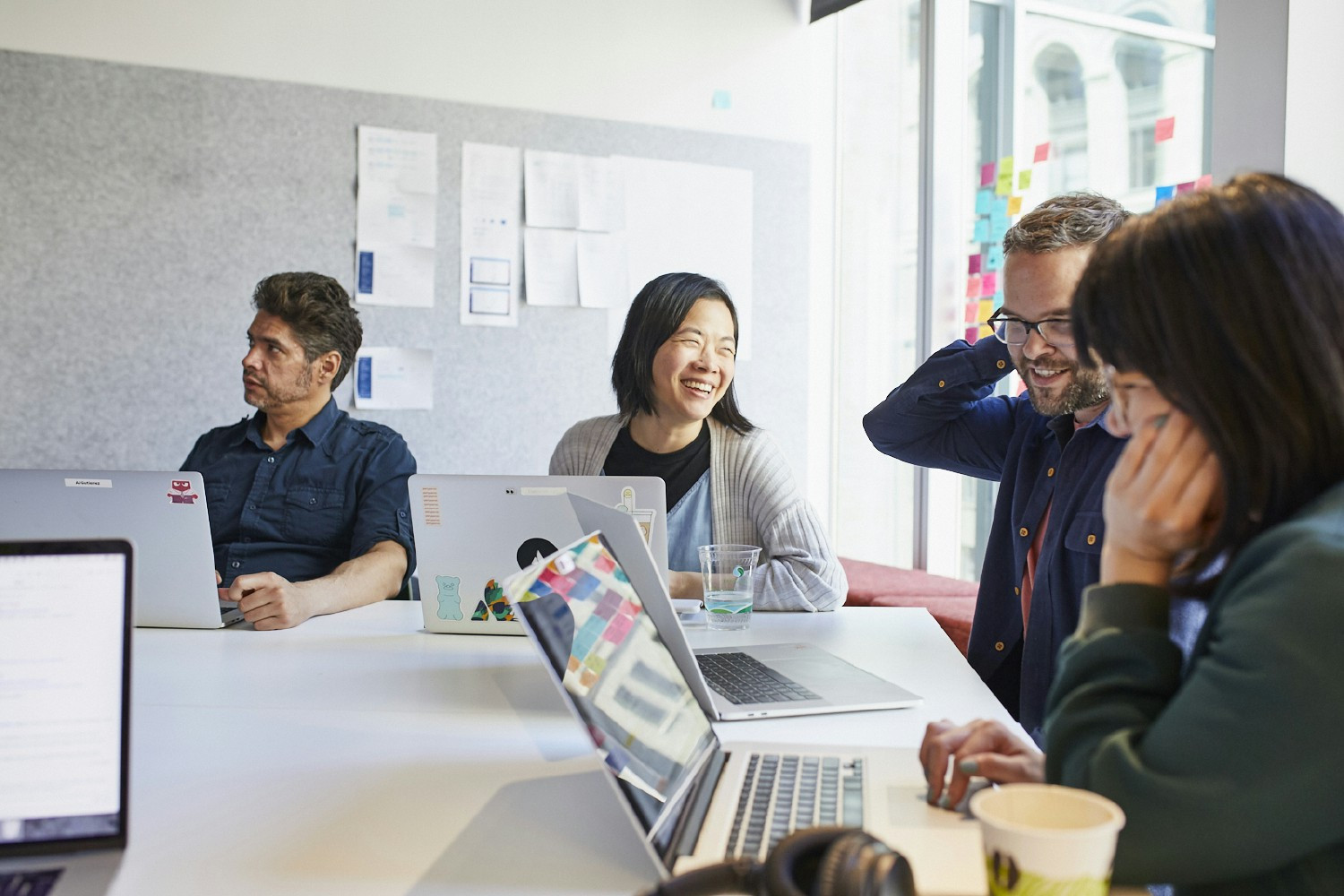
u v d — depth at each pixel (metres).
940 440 1.80
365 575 1.81
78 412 2.78
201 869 0.73
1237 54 1.83
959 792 0.78
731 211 3.39
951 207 3.13
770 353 3.46
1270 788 0.58
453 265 3.09
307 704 1.16
